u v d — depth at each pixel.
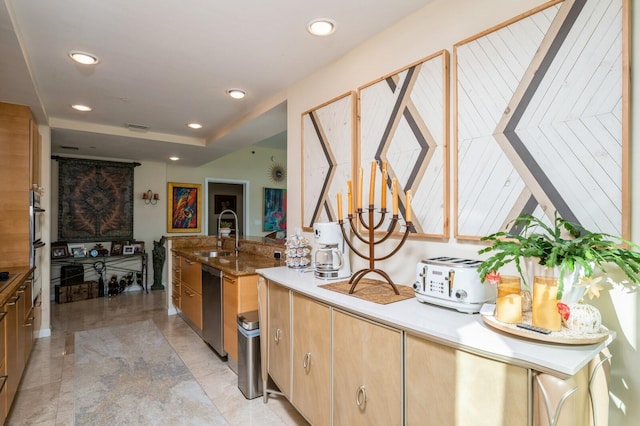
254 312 2.59
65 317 4.25
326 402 1.64
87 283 5.26
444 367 1.11
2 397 1.85
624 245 1.10
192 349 3.21
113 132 4.11
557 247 1.05
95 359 2.99
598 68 1.17
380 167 2.01
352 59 2.26
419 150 1.78
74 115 3.63
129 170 5.86
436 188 1.69
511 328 1.06
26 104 2.98
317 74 2.58
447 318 1.26
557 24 1.27
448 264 1.38
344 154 2.28
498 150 1.44
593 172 1.18
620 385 1.13
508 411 0.94
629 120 1.11
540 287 1.07
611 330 1.13
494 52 1.46
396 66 1.94
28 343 2.78
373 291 1.72
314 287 1.82
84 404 2.26
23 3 1.72
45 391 2.43
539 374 0.88
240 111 3.51
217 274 2.97
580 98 1.21
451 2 1.66
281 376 2.06
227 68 2.53
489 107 1.47
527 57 1.35
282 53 2.30
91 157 5.54
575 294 1.05
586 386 0.99
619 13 1.13
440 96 1.68
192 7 1.78
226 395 2.38
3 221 2.92
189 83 2.79
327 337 1.64
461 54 1.59
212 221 7.81
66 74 2.59
